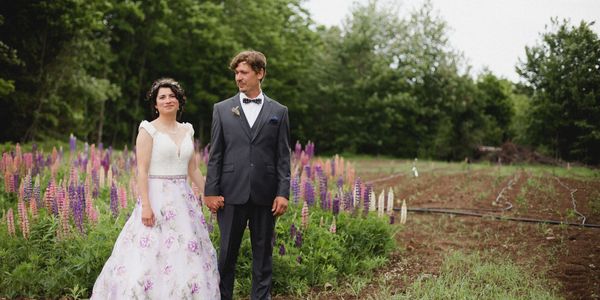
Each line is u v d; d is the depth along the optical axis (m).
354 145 30.36
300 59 30.62
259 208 4.12
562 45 21.14
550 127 21.30
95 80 19.36
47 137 17.75
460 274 4.99
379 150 31.08
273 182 4.12
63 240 4.65
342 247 5.23
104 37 23.38
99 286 3.86
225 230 4.07
